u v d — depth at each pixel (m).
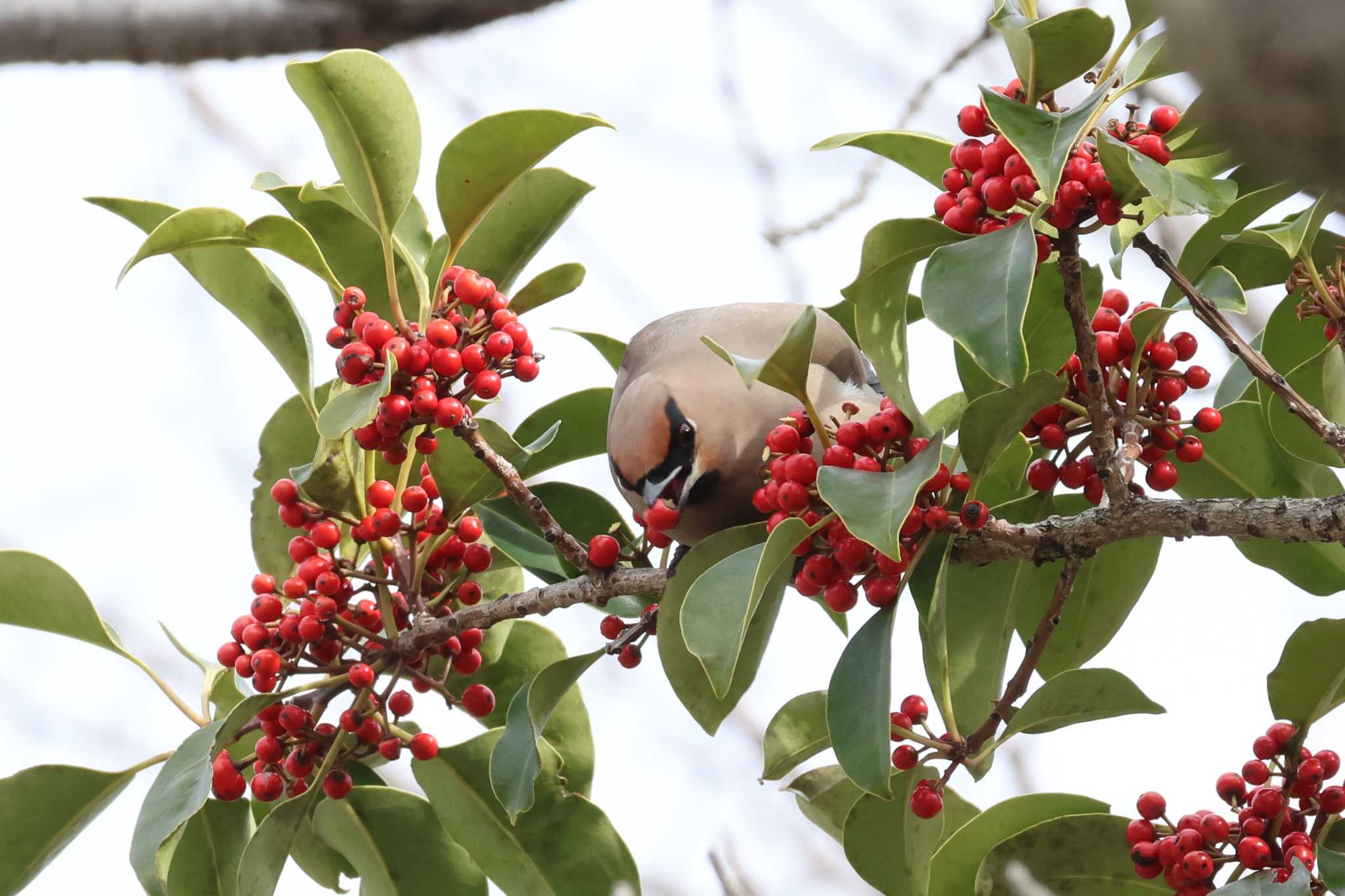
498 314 5.27
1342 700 5.01
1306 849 4.70
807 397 4.66
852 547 4.61
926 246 4.69
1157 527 4.60
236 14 5.32
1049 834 5.17
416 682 5.64
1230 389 6.02
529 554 6.08
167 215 5.66
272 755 5.48
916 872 5.20
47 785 5.54
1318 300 4.81
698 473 6.73
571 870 5.87
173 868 5.70
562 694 5.49
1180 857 4.89
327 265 5.62
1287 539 4.39
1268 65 1.43
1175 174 4.25
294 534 6.38
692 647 4.23
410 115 5.05
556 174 5.86
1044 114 4.32
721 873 7.50
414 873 5.95
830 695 4.57
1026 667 4.96
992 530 4.80
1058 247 4.49
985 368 4.16
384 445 5.27
